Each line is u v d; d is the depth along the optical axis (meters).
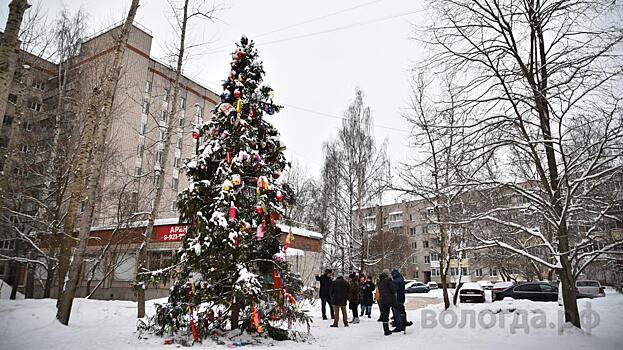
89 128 14.34
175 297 9.20
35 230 19.12
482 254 17.73
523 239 14.30
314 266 27.80
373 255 31.67
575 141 10.63
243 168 9.90
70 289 10.45
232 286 8.84
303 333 9.88
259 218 9.61
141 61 34.09
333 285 12.50
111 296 23.14
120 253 21.11
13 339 8.49
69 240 13.26
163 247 19.64
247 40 10.56
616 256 10.58
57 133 20.11
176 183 34.44
